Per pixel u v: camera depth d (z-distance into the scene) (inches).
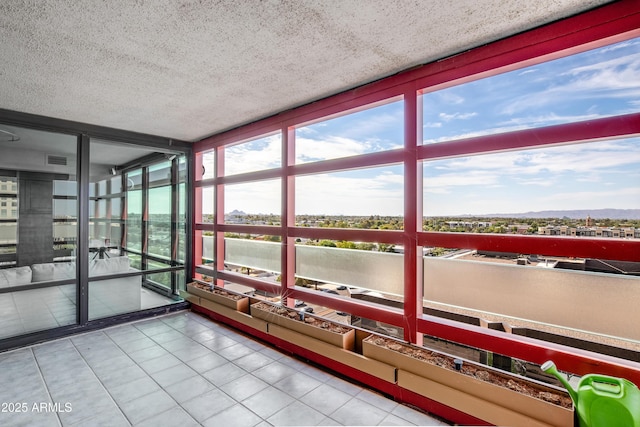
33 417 86.9
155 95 119.4
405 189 101.2
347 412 89.0
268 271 163.3
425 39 81.9
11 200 141.5
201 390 100.3
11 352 128.2
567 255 74.1
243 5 67.0
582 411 59.5
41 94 117.3
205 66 96.0
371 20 73.1
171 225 194.9
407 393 92.2
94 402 93.8
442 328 92.7
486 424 78.0
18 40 80.1
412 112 98.9
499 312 89.0
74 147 153.2
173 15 70.4
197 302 173.2
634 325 69.7
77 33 77.3
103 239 169.5
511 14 71.4
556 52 74.3
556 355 74.4
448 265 99.0
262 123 148.7
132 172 182.9
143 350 129.9
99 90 113.8
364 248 121.7
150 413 88.8
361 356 101.5
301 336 118.6
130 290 172.2
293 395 97.6
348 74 103.0
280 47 85.3
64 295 148.3
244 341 139.1
